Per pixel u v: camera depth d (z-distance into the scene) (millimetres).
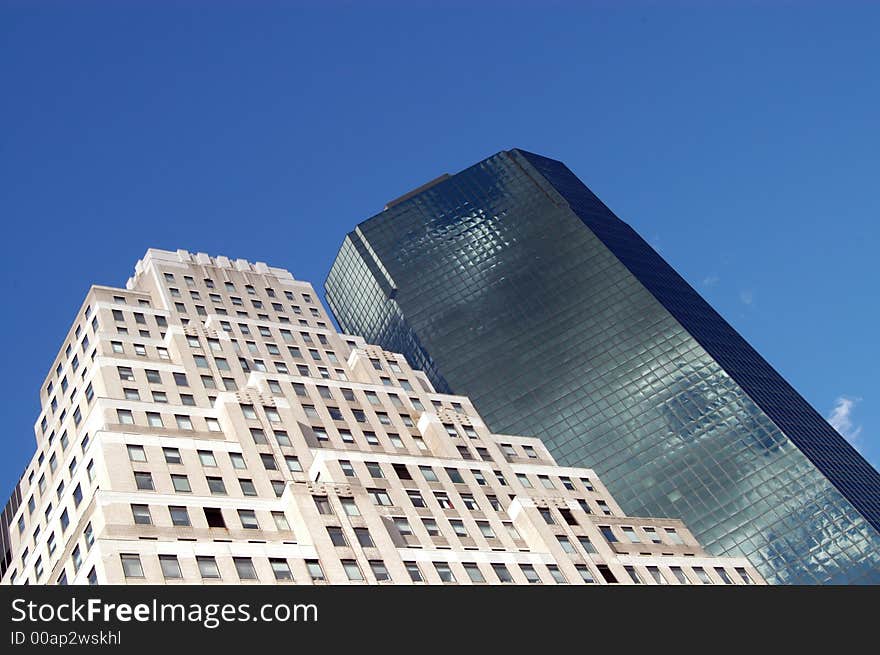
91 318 138375
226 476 106812
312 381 129625
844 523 185125
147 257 159500
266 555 93000
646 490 196625
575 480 134000
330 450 115188
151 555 87188
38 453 129250
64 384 134250
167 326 139750
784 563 182500
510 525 117062
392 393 135125
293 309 159125
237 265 165750
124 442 104500
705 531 189125
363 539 100250
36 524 120375
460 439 130625
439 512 113000
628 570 115812
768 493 191750
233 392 119812
